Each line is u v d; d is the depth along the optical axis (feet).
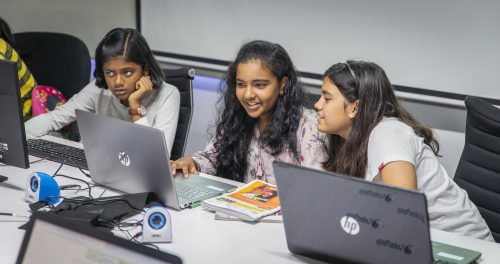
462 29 9.62
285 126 7.11
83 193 6.58
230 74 7.30
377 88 5.94
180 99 8.75
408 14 10.03
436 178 5.95
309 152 7.06
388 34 10.28
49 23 14.29
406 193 4.26
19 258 4.08
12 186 6.79
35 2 14.28
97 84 8.43
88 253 3.78
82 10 13.84
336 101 5.99
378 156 5.65
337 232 4.72
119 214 5.85
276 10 11.31
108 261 3.69
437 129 10.23
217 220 5.93
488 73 9.53
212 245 5.37
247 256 5.16
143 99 8.40
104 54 8.02
